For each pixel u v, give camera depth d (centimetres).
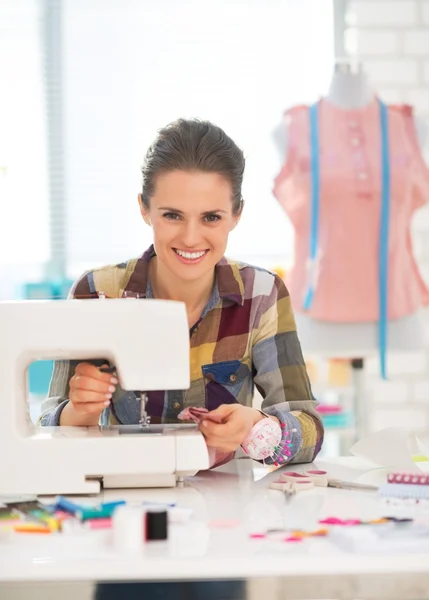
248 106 450
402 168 346
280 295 201
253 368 202
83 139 459
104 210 462
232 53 451
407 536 118
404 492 146
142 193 186
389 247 344
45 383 399
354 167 343
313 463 189
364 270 340
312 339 341
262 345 196
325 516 133
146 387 157
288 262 449
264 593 109
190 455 157
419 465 185
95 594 109
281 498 149
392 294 342
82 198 461
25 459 154
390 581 109
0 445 154
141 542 116
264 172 448
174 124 179
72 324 156
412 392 420
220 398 195
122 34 454
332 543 116
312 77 446
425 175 355
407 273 349
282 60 448
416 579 109
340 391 396
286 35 448
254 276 200
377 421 419
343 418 392
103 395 167
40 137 458
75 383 167
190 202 174
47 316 155
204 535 122
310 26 447
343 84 350
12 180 457
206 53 452
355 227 341
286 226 448
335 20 422
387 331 343
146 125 458
